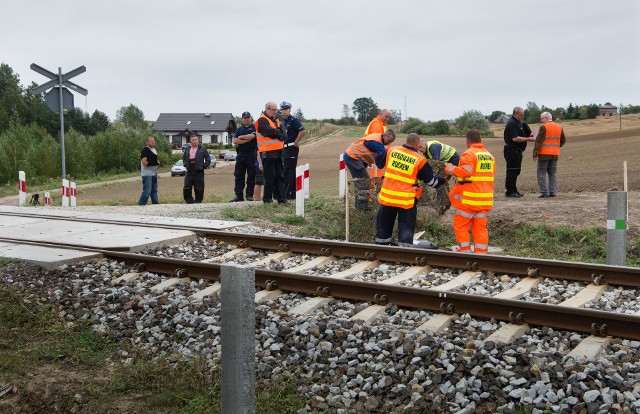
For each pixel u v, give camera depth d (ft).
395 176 36.70
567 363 18.44
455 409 16.78
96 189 150.51
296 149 59.00
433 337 20.44
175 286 27.68
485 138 272.51
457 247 40.75
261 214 48.32
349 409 17.33
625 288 26.91
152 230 39.88
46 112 321.11
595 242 40.96
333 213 49.44
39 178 174.50
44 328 23.16
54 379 19.30
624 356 18.98
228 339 14.17
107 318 24.12
